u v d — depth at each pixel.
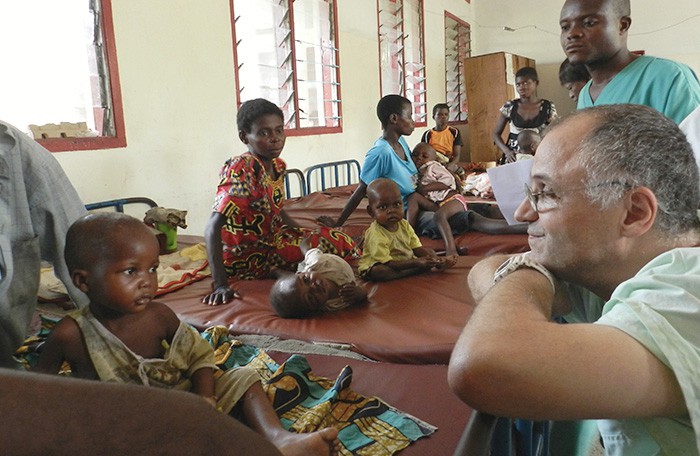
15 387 0.24
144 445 0.26
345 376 1.24
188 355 1.12
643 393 0.60
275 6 4.12
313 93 4.72
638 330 0.62
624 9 1.85
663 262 0.71
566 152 0.75
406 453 1.05
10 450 0.22
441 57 7.44
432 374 1.37
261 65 4.02
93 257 1.00
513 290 0.75
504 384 0.60
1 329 1.11
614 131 0.73
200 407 0.28
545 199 0.78
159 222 2.71
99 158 2.81
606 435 0.78
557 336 0.61
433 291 2.03
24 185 1.13
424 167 3.33
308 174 4.52
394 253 2.26
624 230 0.73
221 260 2.11
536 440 1.09
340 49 4.98
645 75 1.81
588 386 0.59
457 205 3.04
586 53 1.88
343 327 1.69
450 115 7.92
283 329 1.70
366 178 2.99
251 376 1.11
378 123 5.82
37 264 1.17
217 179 3.63
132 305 1.02
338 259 1.89
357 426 1.13
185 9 3.30
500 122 5.43
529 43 8.26
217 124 3.60
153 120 3.14
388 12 5.97
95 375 1.05
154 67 3.12
